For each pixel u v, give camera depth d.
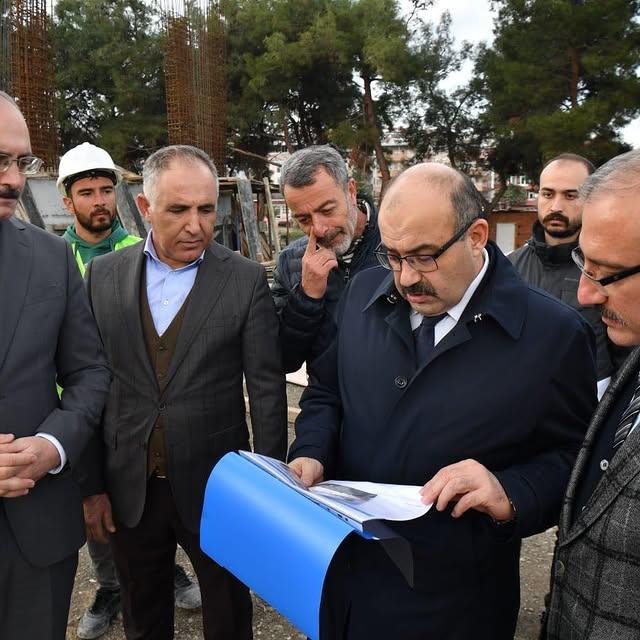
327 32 21.53
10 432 1.61
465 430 1.47
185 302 2.06
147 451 2.04
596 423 1.30
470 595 1.51
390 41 21.11
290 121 25.91
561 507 1.39
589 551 1.16
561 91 19.69
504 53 21.02
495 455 1.48
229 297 2.07
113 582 2.76
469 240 1.41
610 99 18.31
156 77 24.56
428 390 1.50
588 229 1.13
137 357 2.06
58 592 1.73
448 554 1.48
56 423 1.65
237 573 1.38
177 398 2.02
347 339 1.70
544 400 1.46
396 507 1.30
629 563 1.09
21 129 1.49
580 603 1.18
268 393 2.10
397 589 1.51
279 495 1.33
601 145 17.88
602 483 1.15
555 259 2.85
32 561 1.66
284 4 23.14
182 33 18.00
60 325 1.76
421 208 1.35
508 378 1.46
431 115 24.66
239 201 12.08
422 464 1.50
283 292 2.60
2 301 1.62
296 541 1.21
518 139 21.36
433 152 25.95
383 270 1.76
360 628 1.54
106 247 3.16
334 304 2.37
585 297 1.19
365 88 23.55
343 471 1.68
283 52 21.81
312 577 1.14
